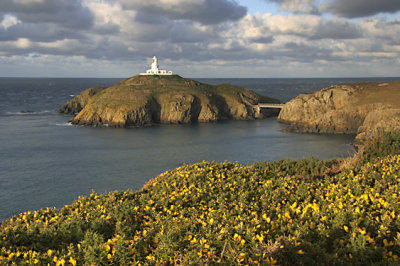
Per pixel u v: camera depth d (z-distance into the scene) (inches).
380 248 225.9
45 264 255.4
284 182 451.5
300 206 339.0
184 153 3129.9
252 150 3198.8
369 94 4817.9
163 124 5728.3
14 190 1974.7
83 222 343.9
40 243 310.2
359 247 225.9
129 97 5954.7
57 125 4990.2
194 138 4045.3
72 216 362.3
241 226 258.7
